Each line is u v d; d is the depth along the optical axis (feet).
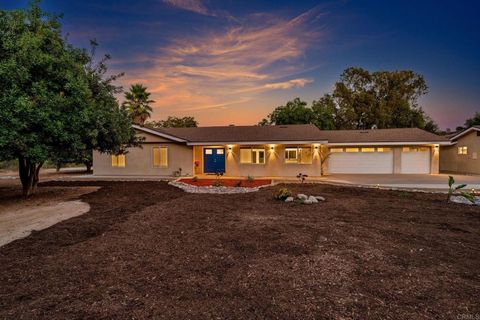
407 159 62.64
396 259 13.55
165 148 60.80
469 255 14.11
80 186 44.86
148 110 92.43
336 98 115.55
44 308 9.29
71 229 19.36
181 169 60.23
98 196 34.58
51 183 48.96
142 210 25.72
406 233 18.01
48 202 30.89
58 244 16.26
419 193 35.50
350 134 69.00
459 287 10.61
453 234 17.84
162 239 17.08
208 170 63.16
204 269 12.55
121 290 10.58
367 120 110.93
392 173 62.64
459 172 66.59
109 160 62.39
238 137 60.03
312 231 18.47
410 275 11.71
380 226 19.75
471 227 19.53
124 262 13.44
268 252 14.67
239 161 59.67
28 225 20.77
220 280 11.41
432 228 19.27
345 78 115.85
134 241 16.70
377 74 111.86
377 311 8.95
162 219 22.22
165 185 45.16
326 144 59.52
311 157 57.06
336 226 19.74
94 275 11.97
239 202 29.76
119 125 36.17
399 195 33.83
